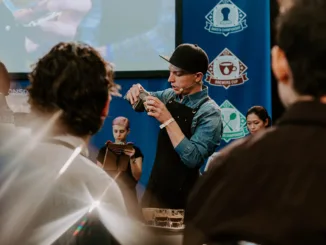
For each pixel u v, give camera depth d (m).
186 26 4.51
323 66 0.78
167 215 2.32
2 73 2.34
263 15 4.38
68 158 1.16
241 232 0.72
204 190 0.82
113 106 4.54
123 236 1.13
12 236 1.11
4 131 1.25
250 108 3.97
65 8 4.70
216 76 4.46
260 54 4.39
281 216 0.71
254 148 0.80
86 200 1.12
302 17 0.79
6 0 4.76
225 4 4.45
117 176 2.94
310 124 0.78
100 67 1.24
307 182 0.73
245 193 0.76
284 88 0.84
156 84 4.56
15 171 1.16
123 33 4.61
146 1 4.57
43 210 1.12
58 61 1.21
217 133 2.87
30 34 4.75
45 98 1.20
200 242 0.77
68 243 1.09
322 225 0.69
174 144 2.79
